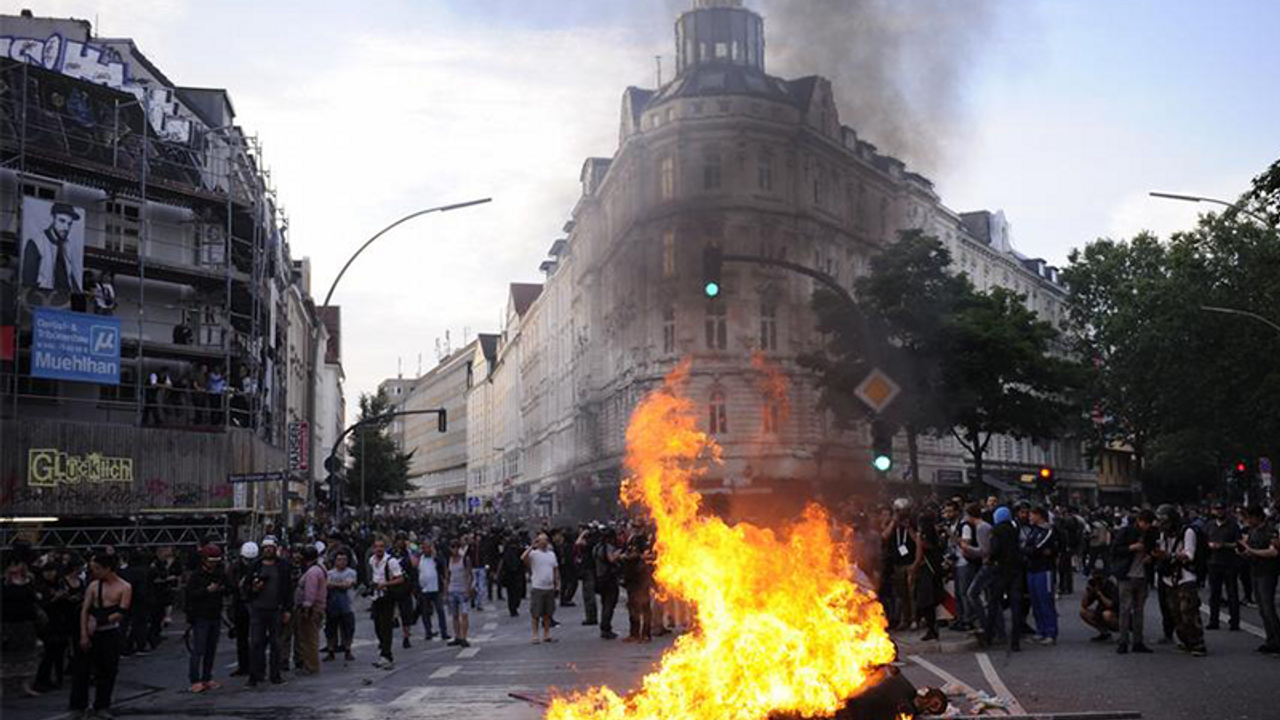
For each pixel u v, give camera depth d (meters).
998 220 78.44
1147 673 12.96
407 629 19.94
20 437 23.62
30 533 24.20
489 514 71.75
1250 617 19.75
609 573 20.00
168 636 21.70
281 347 47.94
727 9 40.69
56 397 25.19
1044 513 16.25
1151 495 84.56
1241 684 12.02
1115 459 101.25
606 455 59.72
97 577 12.80
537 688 13.73
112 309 27.47
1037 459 82.56
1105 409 70.31
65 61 31.67
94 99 29.53
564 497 70.88
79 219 25.67
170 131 32.59
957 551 17.45
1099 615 16.23
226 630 23.92
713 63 43.78
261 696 13.96
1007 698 11.17
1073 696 11.45
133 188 29.53
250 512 30.78
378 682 14.99
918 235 39.72
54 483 24.06
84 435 24.73
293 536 31.36
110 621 12.65
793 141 42.88
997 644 16.12
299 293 60.91
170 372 30.50
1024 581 16.67
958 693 11.48
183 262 31.98
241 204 31.70
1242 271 60.41
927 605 15.98
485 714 11.90
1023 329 42.56
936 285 39.81
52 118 28.42
